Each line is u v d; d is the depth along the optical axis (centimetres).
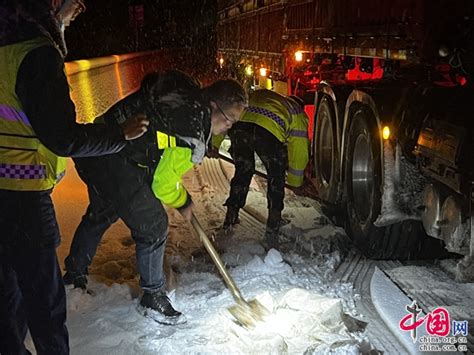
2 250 311
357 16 640
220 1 1905
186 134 399
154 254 429
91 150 306
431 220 468
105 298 462
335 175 663
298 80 923
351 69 742
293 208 742
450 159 430
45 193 312
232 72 1641
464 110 445
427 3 476
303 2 863
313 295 449
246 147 626
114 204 427
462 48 454
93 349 388
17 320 336
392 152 513
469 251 425
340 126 639
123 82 1947
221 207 754
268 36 1134
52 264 319
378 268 538
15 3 290
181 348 394
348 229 622
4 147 298
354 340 396
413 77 548
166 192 417
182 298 472
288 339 406
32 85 287
